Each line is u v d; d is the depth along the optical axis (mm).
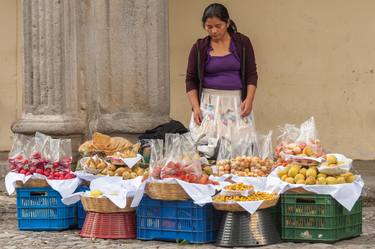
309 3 16328
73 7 13391
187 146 10727
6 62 17375
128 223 11000
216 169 11266
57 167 11703
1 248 10562
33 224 11711
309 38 16344
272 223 10539
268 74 16562
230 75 11977
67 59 13391
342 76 16234
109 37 13172
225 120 11969
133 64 13125
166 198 10555
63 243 10789
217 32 11820
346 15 16188
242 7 16578
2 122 17391
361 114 16172
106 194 10938
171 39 16812
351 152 16250
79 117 13492
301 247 10234
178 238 10602
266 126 16578
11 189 11711
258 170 11141
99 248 10445
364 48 16141
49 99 13383
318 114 16359
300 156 10617
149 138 12125
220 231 10406
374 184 13898
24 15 13500
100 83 13219
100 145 11734
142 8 13086
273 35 16500
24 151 11859
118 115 13133
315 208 10461
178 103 16812
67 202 11375
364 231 11383
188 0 16734
